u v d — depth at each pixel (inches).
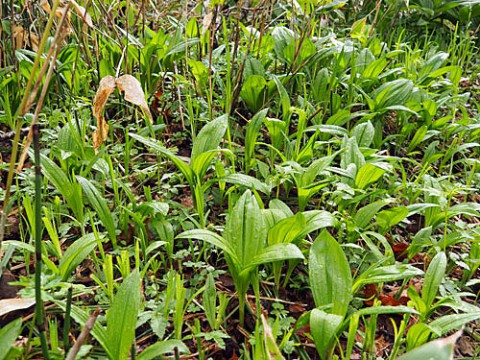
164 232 27.0
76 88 41.1
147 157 37.1
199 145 30.2
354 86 42.4
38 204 17.2
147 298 24.6
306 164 35.4
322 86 42.8
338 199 30.1
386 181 36.4
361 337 24.8
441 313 26.9
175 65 43.1
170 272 24.0
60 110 38.4
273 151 36.0
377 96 41.6
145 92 40.0
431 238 29.8
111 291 23.2
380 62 45.3
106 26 43.9
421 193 35.4
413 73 50.5
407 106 42.1
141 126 39.2
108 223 26.4
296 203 33.5
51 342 19.3
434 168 41.1
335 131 34.6
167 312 22.4
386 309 19.9
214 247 28.3
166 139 39.3
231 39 51.2
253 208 24.1
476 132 43.6
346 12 70.3
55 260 27.1
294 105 43.1
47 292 21.8
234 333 24.1
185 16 40.4
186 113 41.0
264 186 29.2
